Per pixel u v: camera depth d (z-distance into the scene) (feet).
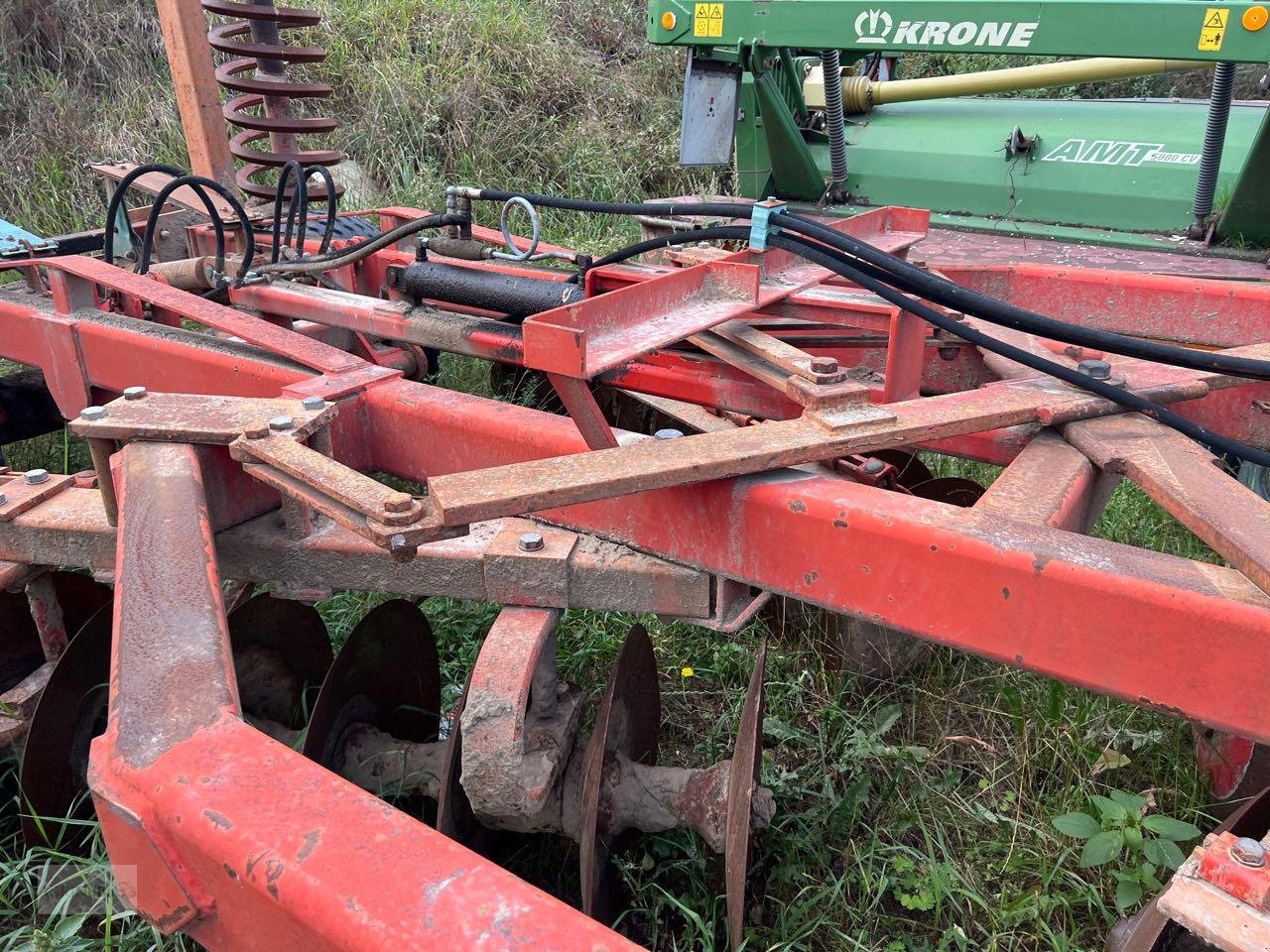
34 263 11.30
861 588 5.80
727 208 8.27
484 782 6.17
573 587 6.88
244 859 3.81
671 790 7.22
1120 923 6.98
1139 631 4.91
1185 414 8.35
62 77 29.12
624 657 7.23
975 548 5.29
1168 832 7.33
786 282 8.71
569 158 28.50
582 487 5.64
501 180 27.71
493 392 16.24
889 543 5.58
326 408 7.20
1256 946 3.51
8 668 9.09
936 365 9.55
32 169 26.32
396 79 28.53
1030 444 6.74
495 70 30.48
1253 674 4.65
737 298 7.77
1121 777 9.02
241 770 4.20
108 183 16.26
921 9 12.91
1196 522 5.39
